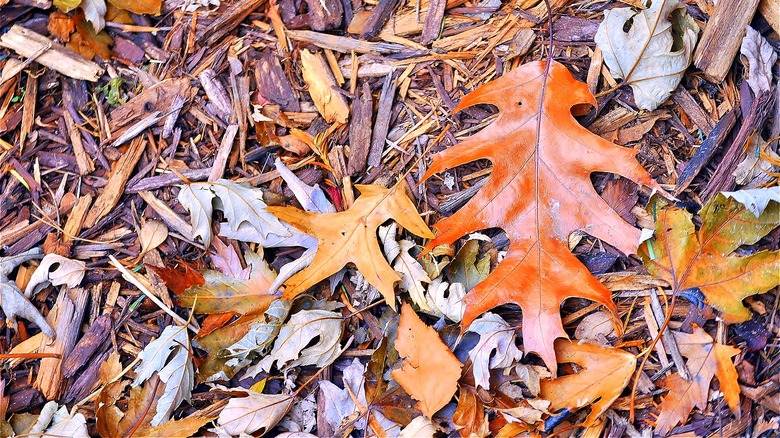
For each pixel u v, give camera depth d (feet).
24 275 2.31
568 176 2.20
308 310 2.25
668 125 2.30
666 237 2.21
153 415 2.24
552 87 2.21
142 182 2.34
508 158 2.22
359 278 2.30
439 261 2.27
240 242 2.32
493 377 2.24
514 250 2.21
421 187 2.31
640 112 2.30
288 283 2.21
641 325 2.25
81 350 2.29
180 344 2.24
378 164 2.33
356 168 2.32
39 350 2.29
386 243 2.26
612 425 2.22
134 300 2.31
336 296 2.30
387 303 2.24
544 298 2.19
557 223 2.21
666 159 2.29
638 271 2.26
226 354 2.25
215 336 2.25
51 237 2.32
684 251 2.20
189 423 2.24
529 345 2.18
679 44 2.26
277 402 2.23
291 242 2.29
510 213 2.21
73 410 2.26
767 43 2.28
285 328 2.24
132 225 2.34
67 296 2.31
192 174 2.34
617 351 2.20
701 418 2.21
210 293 2.26
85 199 2.34
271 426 2.23
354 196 2.31
